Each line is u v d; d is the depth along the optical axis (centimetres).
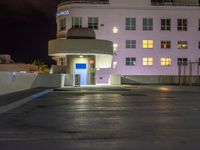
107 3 6744
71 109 1853
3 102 2020
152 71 6844
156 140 970
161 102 2325
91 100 2472
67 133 1090
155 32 6862
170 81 6888
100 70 6688
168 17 6894
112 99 2573
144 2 6831
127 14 6781
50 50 4938
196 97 2852
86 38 4897
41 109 1861
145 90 4034
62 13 6775
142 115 1577
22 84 3491
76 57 4931
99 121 1370
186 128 1189
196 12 6950
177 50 6919
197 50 6956
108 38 6738
